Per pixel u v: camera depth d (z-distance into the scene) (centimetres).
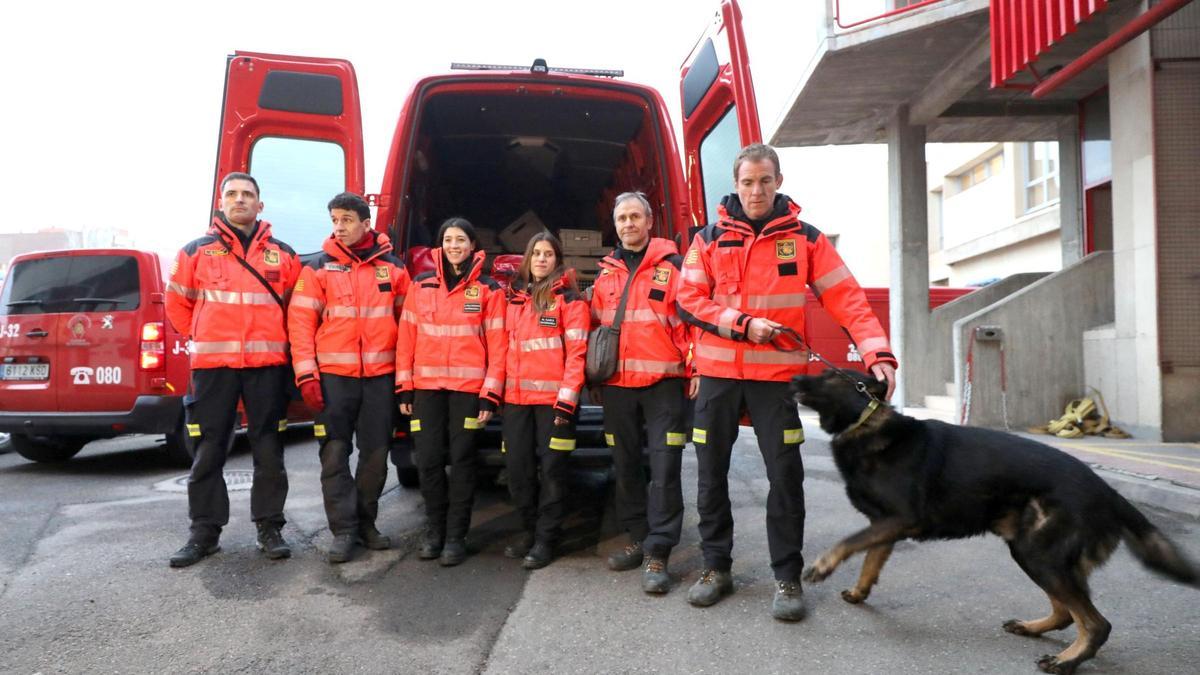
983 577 338
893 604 308
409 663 253
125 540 401
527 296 377
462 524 370
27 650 263
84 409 607
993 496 254
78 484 573
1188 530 406
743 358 306
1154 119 670
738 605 309
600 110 564
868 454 267
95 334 608
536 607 307
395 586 333
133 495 527
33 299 622
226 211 376
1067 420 747
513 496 380
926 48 857
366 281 382
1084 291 804
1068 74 647
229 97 447
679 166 491
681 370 344
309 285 376
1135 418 708
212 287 367
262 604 308
